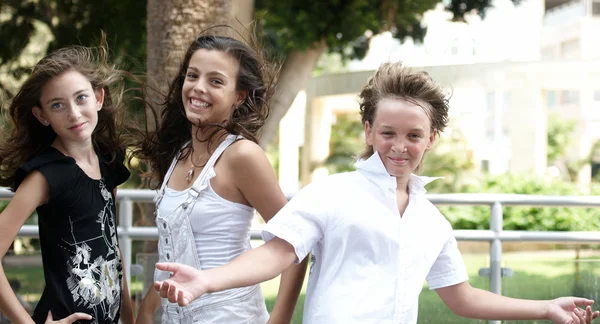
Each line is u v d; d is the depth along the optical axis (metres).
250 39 3.69
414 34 10.59
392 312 2.91
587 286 4.66
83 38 9.04
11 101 3.27
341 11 9.12
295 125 18.20
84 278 3.17
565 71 15.30
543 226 10.16
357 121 21.11
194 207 3.17
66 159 3.17
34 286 4.41
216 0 5.95
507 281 4.72
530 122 15.64
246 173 3.14
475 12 10.66
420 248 3.02
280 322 3.21
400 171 2.96
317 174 18.17
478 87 15.06
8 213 3.05
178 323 3.22
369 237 2.91
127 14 8.95
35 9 9.34
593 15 27.67
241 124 3.23
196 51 3.24
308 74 9.96
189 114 3.22
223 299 3.15
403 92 2.96
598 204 4.71
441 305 4.59
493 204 4.74
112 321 3.30
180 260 3.19
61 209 3.14
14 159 3.31
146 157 3.65
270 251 2.82
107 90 3.49
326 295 2.90
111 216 3.37
